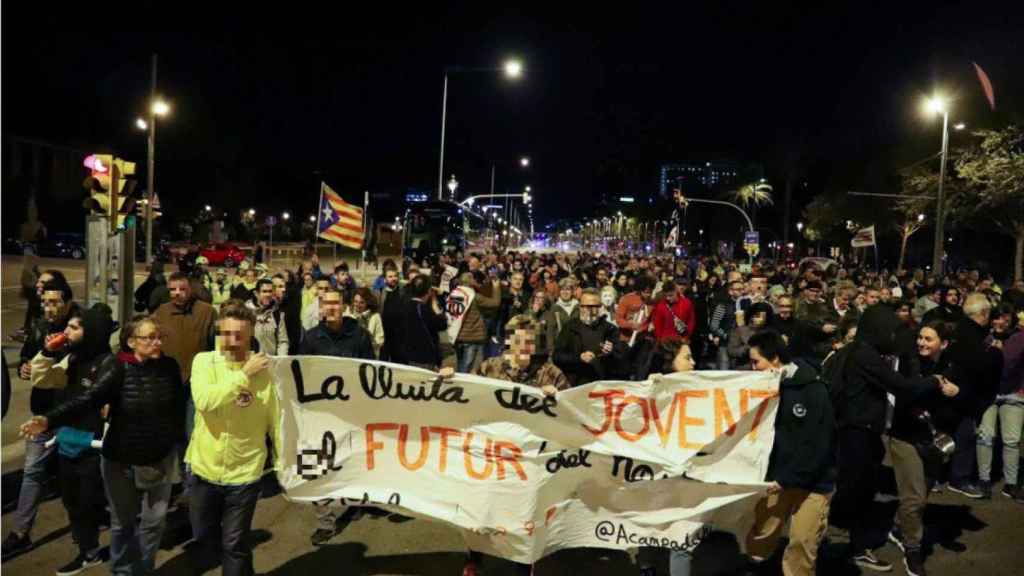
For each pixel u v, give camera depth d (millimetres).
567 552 6086
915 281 18484
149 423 5008
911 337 6730
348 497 5422
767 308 9094
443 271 14492
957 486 7875
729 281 11914
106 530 6270
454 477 5441
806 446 5113
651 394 5480
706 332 12984
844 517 7086
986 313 6820
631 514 5402
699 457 5410
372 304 9047
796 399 5195
